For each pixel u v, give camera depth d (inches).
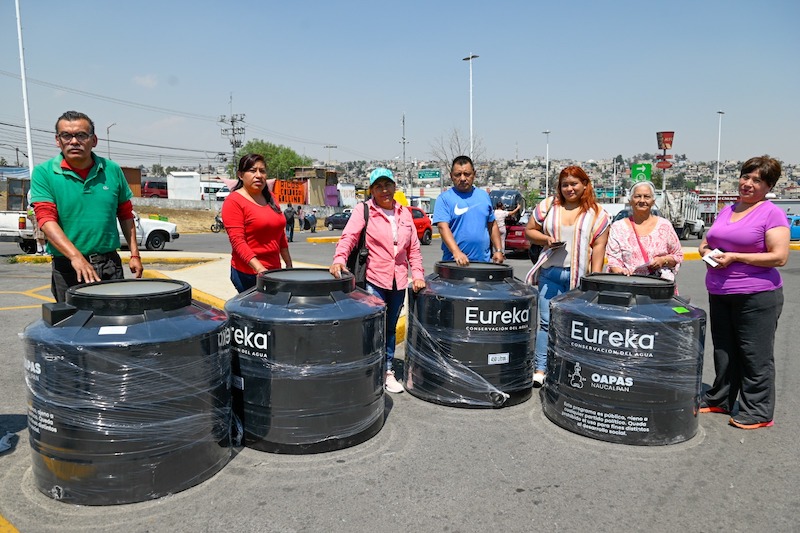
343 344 138.4
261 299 141.1
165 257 556.7
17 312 313.1
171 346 115.5
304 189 2346.2
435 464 136.3
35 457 117.7
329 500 119.3
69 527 108.1
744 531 109.7
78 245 148.5
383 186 177.3
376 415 151.3
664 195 1042.7
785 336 277.7
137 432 113.9
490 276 175.0
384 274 180.9
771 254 148.4
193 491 121.8
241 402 141.3
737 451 144.9
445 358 173.6
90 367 110.0
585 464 137.1
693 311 149.3
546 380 169.2
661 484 127.6
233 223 165.3
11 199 664.4
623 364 145.4
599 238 182.7
